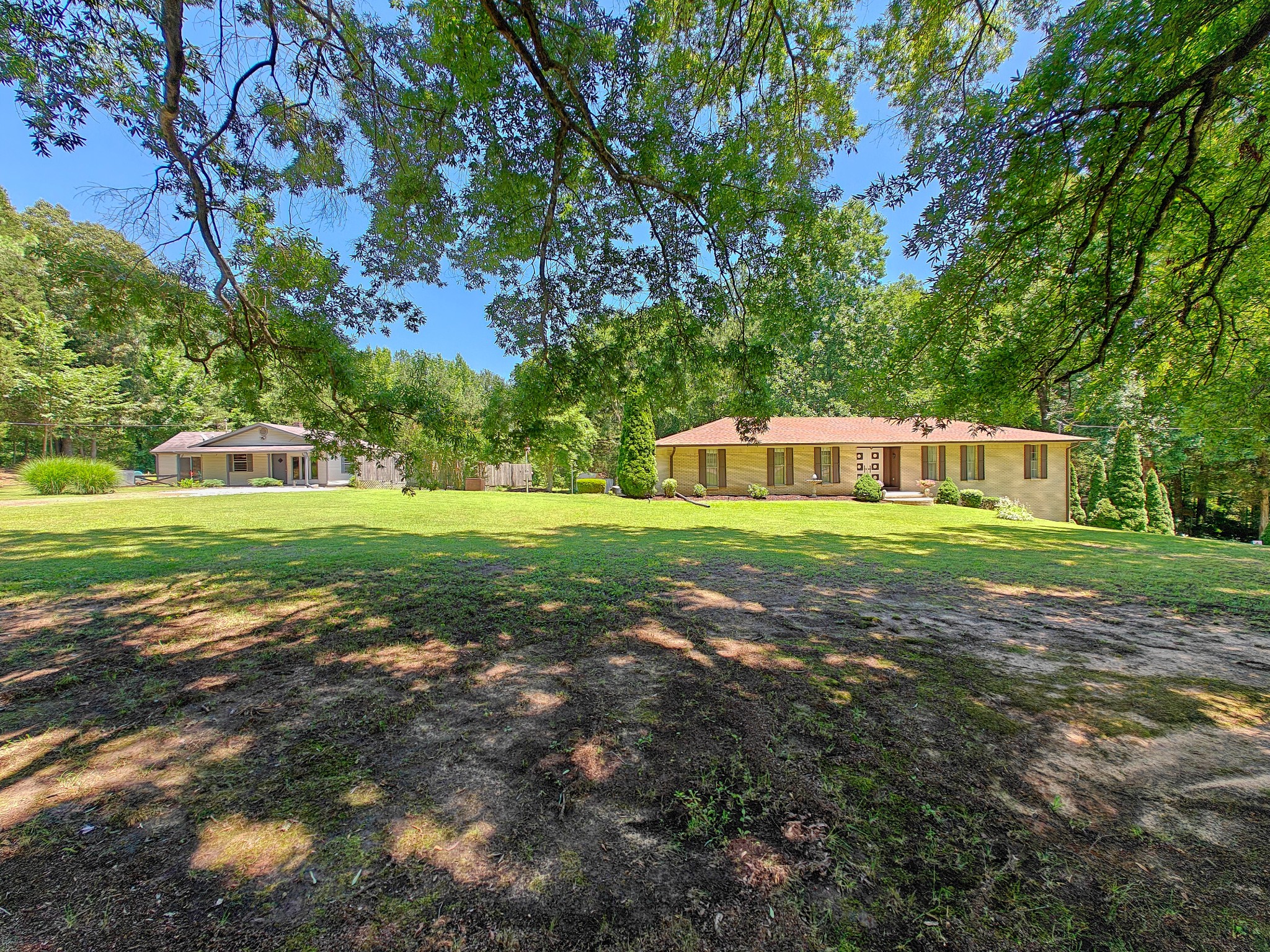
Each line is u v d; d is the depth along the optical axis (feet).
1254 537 70.44
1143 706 9.40
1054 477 59.72
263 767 7.30
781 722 8.72
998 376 16.96
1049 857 5.74
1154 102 12.00
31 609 14.65
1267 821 6.39
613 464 99.19
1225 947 4.64
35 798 6.56
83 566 20.20
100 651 11.57
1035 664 11.41
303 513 41.16
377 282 18.13
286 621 13.75
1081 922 4.89
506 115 14.78
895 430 61.57
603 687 10.00
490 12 11.35
